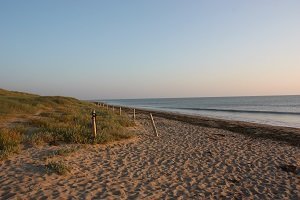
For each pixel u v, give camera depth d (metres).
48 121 15.99
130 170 8.98
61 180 7.46
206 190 7.66
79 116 19.69
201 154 11.96
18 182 7.06
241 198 7.20
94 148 11.42
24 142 11.11
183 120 32.41
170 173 8.99
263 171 9.72
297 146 15.80
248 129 23.92
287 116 42.19
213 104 103.25
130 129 18.58
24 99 34.19
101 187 7.24
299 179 8.94
